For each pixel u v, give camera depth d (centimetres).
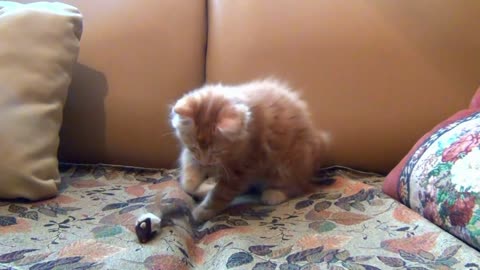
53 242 86
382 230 91
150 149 132
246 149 109
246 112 105
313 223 96
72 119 130
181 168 121
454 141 95
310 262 79
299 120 119
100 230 92
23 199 103
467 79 129
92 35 131
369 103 130
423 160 99
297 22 132
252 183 118
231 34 135
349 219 97
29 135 104
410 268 75
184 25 136
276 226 96
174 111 106
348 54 130
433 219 91
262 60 132
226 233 92
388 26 131
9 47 106
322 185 119
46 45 110
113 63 131
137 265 78
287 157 116
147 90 131
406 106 129
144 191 116
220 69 134
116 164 133
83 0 135
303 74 131
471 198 82
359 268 76
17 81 105
